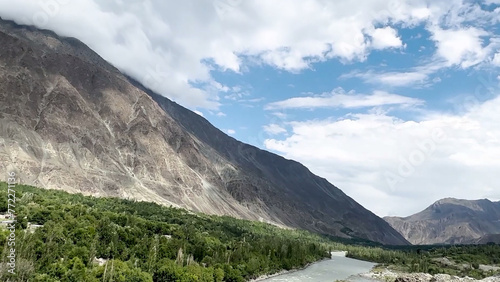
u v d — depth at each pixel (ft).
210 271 328.49
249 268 395.75
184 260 336.90
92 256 272.92
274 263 459.73
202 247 385.09
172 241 363.56
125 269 266.77
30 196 442.09
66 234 295.28
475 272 541.75
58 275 236.43
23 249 239.91
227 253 397.19
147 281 266.16
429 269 560.20
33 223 342.44
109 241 318.65
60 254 261.03
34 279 222.69
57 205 412.98
